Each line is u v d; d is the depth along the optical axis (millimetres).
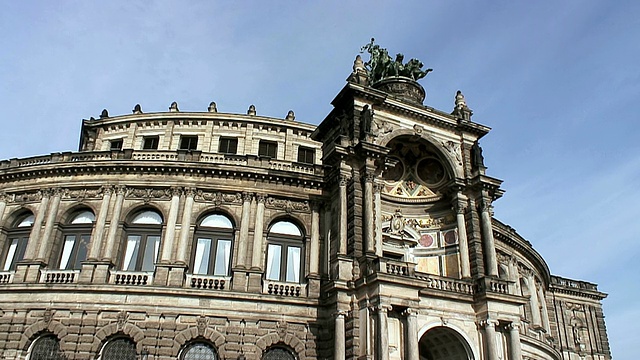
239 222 41250
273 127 56219
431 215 44844
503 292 38125
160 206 41406
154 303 37094
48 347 36500
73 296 37250
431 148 44312
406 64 49719
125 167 41844
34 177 42969
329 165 42938
